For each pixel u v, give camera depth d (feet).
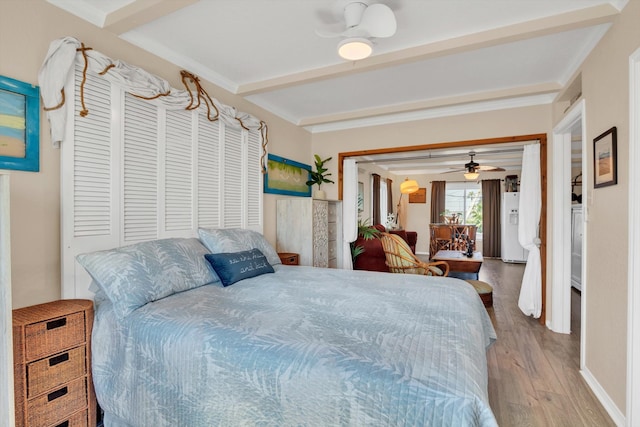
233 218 10.71
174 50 8.50
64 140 6.18
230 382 4.26
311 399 3.72
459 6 6.57
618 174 6.22
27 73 5.77
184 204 8.89
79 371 5.44
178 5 6.22
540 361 8.59
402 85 10.80
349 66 9.07
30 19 5.83
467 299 6.23
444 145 13.00
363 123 14.64
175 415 4.67
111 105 7.04
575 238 16.17
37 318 4.97
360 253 15.83
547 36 7.62
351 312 5.40
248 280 7.61
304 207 12.73
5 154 5.48
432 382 3.35
